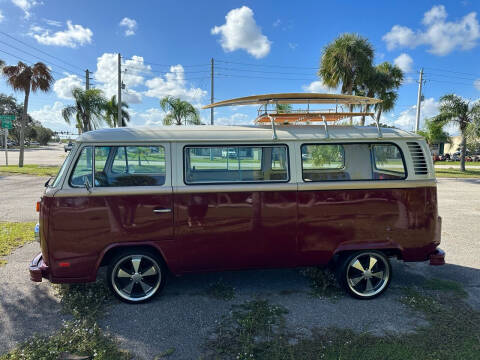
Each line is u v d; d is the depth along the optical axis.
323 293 4.23
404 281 4.72
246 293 4.26
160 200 3.74
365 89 20.47
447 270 5.15
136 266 3.89
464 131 23.23
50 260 3.63
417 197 4.11
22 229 6.83
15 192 11.72
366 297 4.11
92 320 3.52
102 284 4.36
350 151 4.32
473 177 19.77
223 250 3.90
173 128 4.00
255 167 3.97
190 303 3.96
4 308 3.79
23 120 20.44
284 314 3.73
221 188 3.82
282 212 3.93
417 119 28.94
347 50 16.72
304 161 4.10
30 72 19.72
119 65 23.94
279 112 4.24
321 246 4.03
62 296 4.06
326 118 4.61
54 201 3.58
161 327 3.44
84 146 3.68
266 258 4.00
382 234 4.09
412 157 4.14
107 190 3.66
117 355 2.95
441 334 3.35
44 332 3.33
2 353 2.98
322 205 3.98
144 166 3.77
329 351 3.04
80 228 3.63
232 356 2.97
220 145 3.89
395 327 3.48
